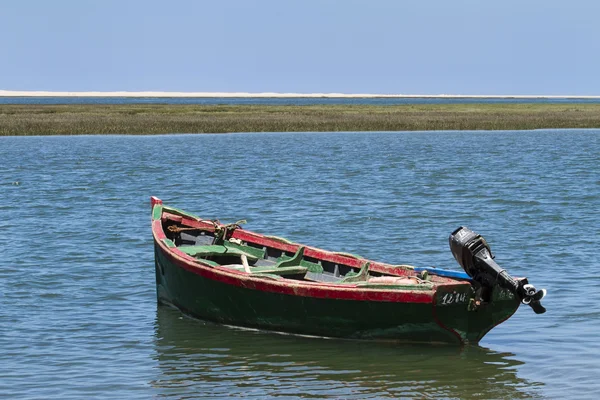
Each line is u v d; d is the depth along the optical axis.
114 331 26.20
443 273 25.42
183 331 26.30
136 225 45.69
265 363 22.95
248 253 30.84
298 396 20.34
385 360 23.05
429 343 23.98
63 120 158.12
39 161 87.12
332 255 28.31
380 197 57.00
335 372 22.14
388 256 37.12
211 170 77.25
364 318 24.00
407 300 22.97
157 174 73.81
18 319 27.33
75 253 37.84
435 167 79.94
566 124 167.88
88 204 54.56
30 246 39.44
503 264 34.47
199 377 21.84
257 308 25.84
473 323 23.73
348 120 170.00
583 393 20.33
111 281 32.75
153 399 20.20
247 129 149.88
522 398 20.05
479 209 50.75
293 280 25.11
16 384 21.27
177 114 191.62
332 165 82.25
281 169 78.12
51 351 24.05
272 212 50.25
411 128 158.75
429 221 46.22
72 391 20.77
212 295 26.88
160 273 29.53
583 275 32.22
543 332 25.41
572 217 47.06
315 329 25.08
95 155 95.38
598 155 94.62
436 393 20.48
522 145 114.00
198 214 49.69
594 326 25.80
